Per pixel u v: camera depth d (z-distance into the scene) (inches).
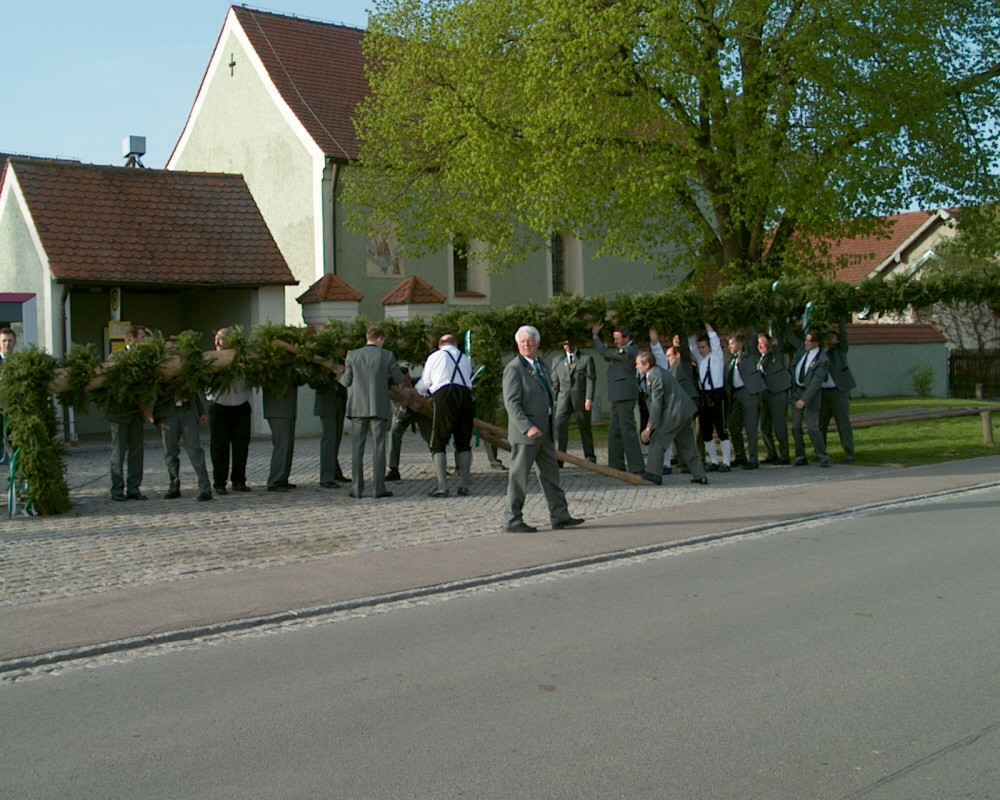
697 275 875.4
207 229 781.9
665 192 779.4
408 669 227.5
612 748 177.9
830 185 722.2
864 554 339.6
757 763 170.4
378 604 291.0
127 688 219.6
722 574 315.9
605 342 621.3
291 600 289.7
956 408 909.8
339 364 502.0
